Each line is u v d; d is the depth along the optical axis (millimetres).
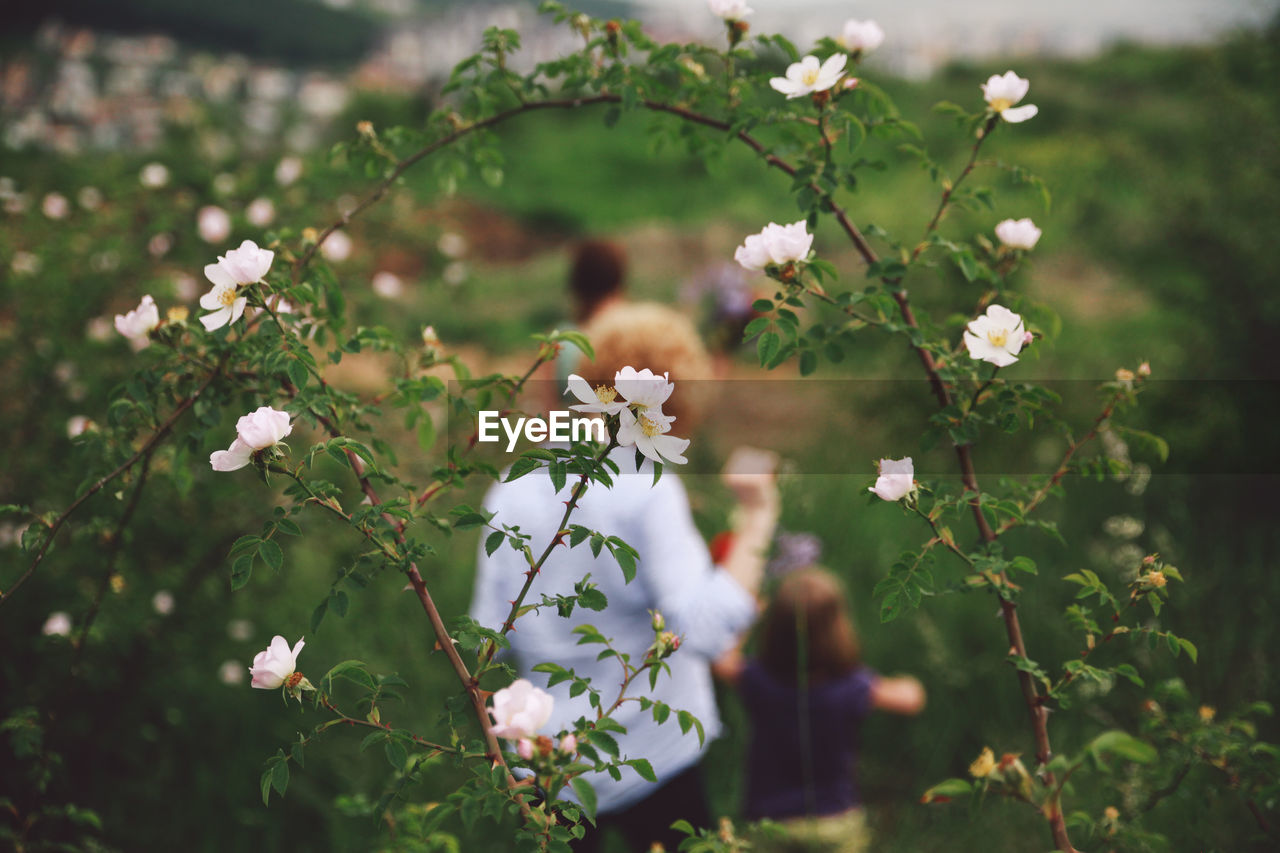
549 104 1473
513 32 1448
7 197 2623
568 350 1880
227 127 3562
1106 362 4922
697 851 1279
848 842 2393
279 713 2686
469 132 1521
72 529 2162
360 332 1342
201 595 2412
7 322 2447
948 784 986
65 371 2393
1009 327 1146
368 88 12125
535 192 10695
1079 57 14047
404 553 1073
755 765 2486
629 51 1442
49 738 1691
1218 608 2936
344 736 2670
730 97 1403
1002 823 2600
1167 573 1159
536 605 1060
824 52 1372
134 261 2506
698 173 11164
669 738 1792
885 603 1092
